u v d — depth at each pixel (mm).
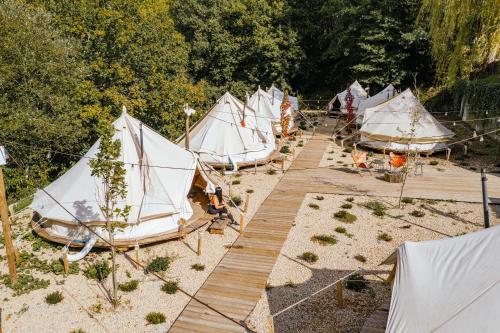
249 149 24562
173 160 17172
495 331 7082
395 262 11156
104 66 26625
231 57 49062
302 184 21953
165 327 10875
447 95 39562
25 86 20891
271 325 9539
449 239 9586
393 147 27078
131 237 14945
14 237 15930
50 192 16141
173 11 49812
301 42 51906
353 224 17047
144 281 13016
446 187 20953
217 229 16078
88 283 12945
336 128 37250
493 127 28812
